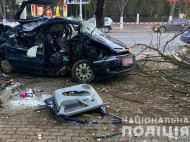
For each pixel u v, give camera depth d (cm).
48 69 616
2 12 2784
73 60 595
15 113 419
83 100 408
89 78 580
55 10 1215
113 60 555
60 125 374
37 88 557
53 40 612
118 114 413
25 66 630
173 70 686
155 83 587
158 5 3294
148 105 452
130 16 3284
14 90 525
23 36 641
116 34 1784
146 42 1298
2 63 688
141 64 783
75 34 599
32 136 342
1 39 675
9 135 345
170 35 1675
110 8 3253
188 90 532
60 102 396
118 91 532
